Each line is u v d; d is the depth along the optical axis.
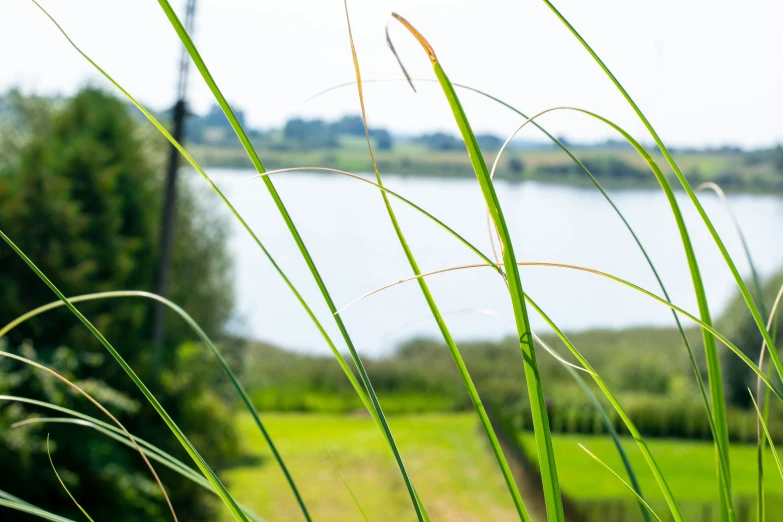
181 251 14.71
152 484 5.90
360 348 0.62
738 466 11.10
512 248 0.54
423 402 18.64
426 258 34.75
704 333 0.73
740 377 13.49
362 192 55.66
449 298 28.88
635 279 30.44
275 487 9.32
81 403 5.73
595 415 14.59
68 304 0.61
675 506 0.66
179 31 0.54
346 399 18.61
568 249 35.34
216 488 0.62
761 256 21.91
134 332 9.27
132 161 11.19
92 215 9.74
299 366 20.36
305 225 42.03
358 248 37.50
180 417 8.23
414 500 0.62
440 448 12.41
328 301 0.61
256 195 47.88
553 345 22.69
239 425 13.50
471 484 10.07
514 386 18.22
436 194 42.22
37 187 9.12
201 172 0.59
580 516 7.82
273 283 31.62
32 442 4.87
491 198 0.53
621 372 19.52
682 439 14.72
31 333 8.71
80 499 5.28
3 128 14.02
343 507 8.72
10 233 8.80
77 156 9.79
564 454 12.34
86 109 11.02
